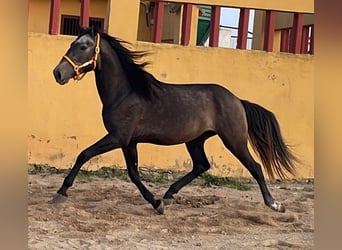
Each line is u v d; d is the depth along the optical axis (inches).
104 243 213.6
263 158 277.1
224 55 394.3
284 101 401.7
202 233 238.4
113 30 378.0
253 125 274.5
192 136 265.1
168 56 386.9
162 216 267.4
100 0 597.0
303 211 298.0
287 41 561.0
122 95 253.8
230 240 229.0
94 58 250.1
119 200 301.9
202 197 320.2
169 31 607.8
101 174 374.3
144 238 224.5
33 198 288.4
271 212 286.0
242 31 400.8
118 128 252.5
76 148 378.0
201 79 390.9
